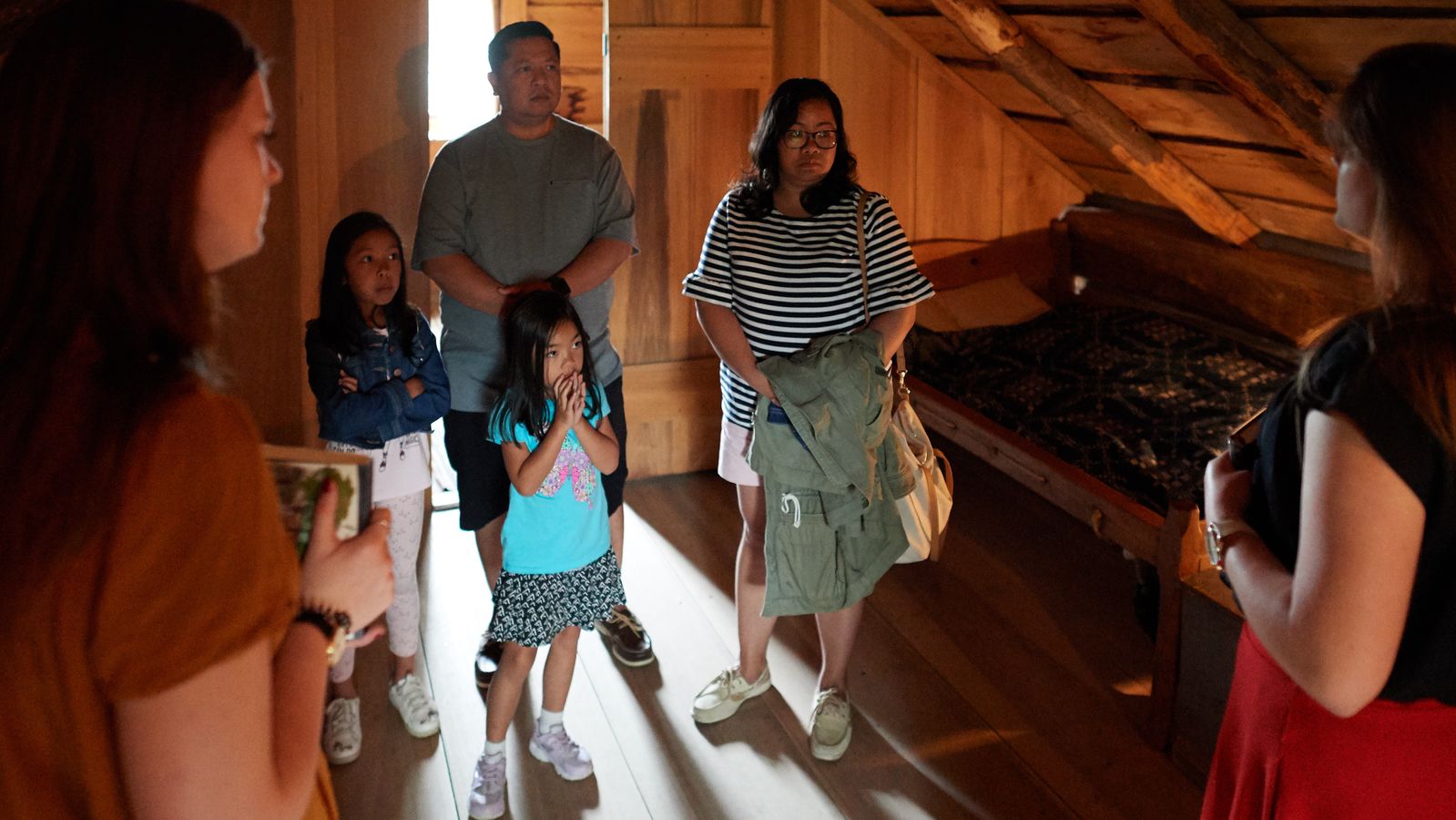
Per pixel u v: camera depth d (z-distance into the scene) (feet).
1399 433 3.23
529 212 8.87
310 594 3.11
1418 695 3.62
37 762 2.50
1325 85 8.25
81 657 2.42
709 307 7.88
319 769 3.22
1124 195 14.40
